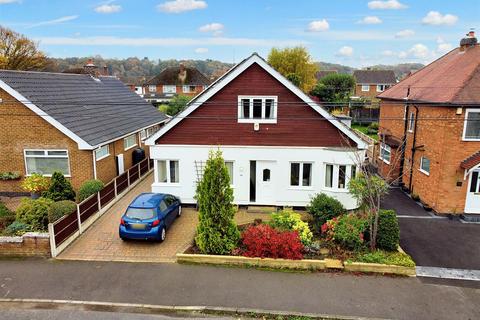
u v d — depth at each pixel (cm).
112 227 1513
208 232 1228
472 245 1398
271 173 1722
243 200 1752
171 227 1521
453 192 1702
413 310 973
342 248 1282
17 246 1245
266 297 1023
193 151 1712
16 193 1909
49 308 973
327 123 1645
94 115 2181
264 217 1638
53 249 1244
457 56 2189
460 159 1667
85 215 1486
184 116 1673
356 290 1065
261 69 1619
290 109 1644
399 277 1148
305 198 1720
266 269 1185
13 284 1081
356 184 1404
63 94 2159
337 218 1368
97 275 1136
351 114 4722
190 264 1212
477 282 1127
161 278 1121
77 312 957
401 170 2211
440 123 1716
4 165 1883
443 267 1223
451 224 1617
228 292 1047
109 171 2077
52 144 1841
